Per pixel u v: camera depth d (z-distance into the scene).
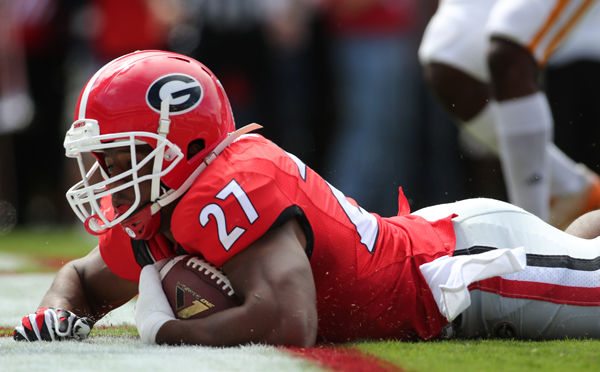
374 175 29.30
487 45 15.09
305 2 29.12
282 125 30.42
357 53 28.59
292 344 8.20
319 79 29.83
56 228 35.84
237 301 8.59
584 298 9.62
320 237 8.97
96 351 8.09
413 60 28.70
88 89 8.90
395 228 9.74
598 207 16.14
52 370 7.15
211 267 8.74
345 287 9.19
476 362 7.67
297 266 8.41
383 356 7.92
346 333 9.36
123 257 9.53
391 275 9.34
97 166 9.31
